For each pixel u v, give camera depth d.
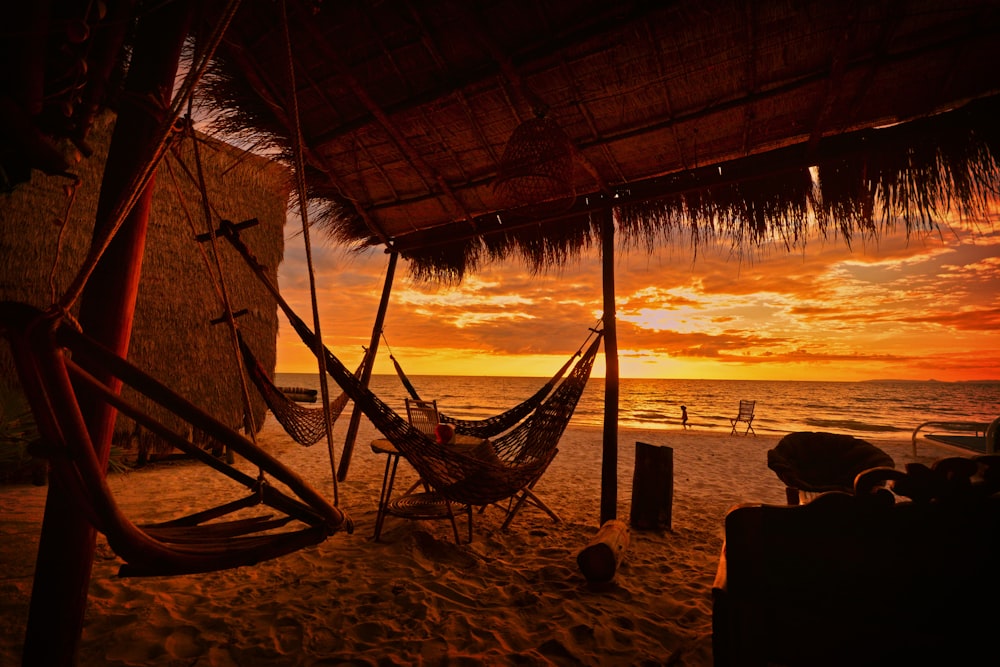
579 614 2.48
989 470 1.17
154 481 5.60
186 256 6.94
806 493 3.57
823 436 3.67
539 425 3.70
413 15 2.70
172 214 6.84
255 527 1.69
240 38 2.87
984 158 2.83
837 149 3.18
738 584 1.26
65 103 1.47
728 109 3.07
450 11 2.67
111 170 1.66
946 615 1.16
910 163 3.05
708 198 3.72
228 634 2.22
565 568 3.10
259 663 2.02
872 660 1.18
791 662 1.23
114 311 1.59
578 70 2.91
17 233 5.64
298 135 1.49
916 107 2.87
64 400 1.02
